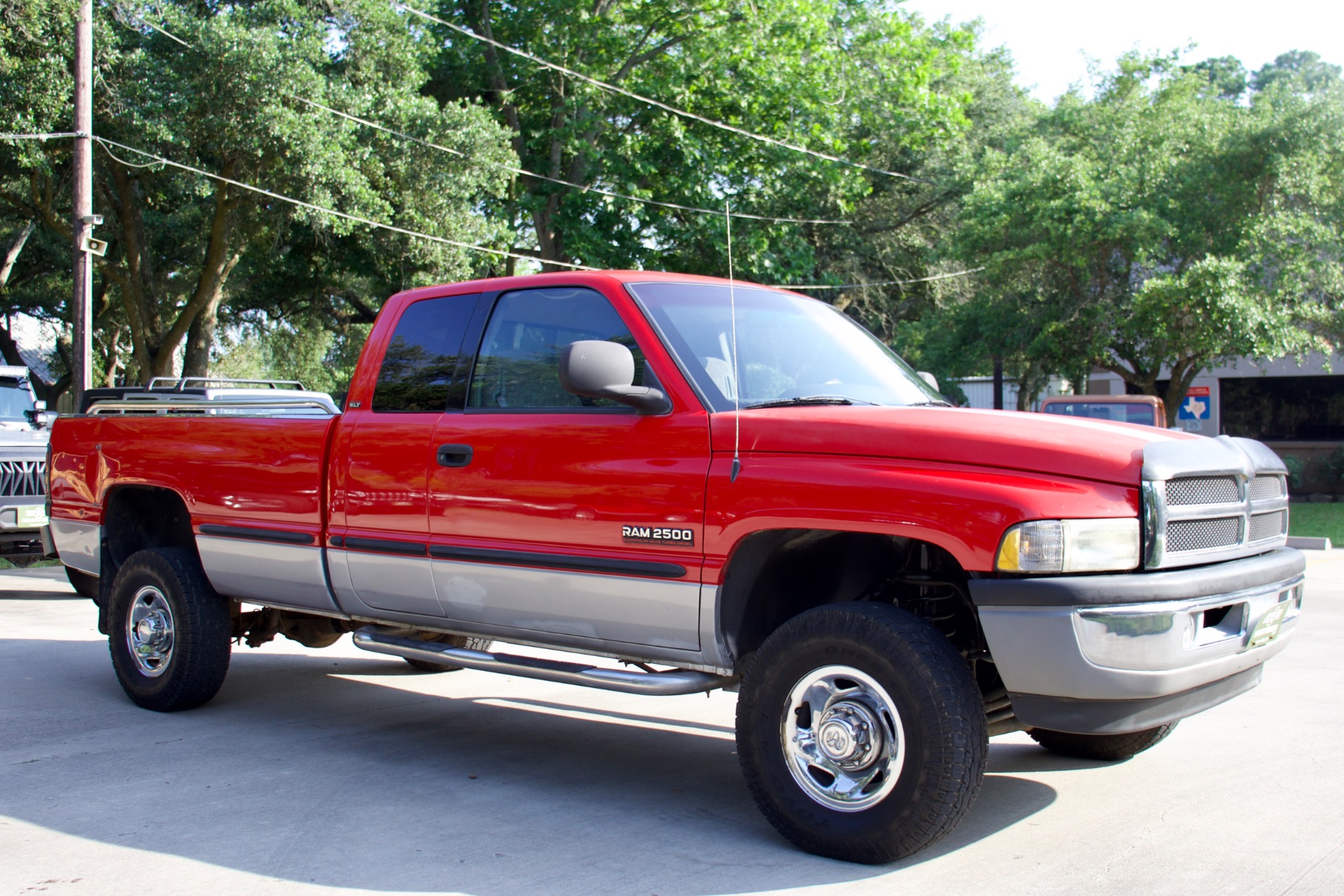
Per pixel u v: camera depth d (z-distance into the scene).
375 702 6.67
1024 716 3.71
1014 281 21.56
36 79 17.27
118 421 6.55
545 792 4.83
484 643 6.85
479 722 6.16
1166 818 4.37
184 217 27.08
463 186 21.64
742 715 4.08
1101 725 3.65
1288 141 19.50
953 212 33.03
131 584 6.35
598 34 25.52
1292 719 6.05
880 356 5.16
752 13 25.77
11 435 13.18
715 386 4.37
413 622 5.23
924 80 28.27
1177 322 19.75
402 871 3.86
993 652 3.66
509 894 3.64
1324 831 4.20
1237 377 28.80
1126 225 19.22
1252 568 3.97
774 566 4.40
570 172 26.58
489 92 27.53
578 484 4.47
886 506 3.79
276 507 5.62
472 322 5.11
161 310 31.78
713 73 26.02
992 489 3.67
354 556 5.27
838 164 27.42
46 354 46.50
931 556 4.26
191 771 5.12
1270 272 20.47
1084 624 3.53
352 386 5.46
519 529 4.65
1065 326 20.52
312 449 5.47
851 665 3.83
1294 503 25.83
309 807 4.59
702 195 25.11
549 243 26.62
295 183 20.27
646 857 3.98
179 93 18.56
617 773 5.15
